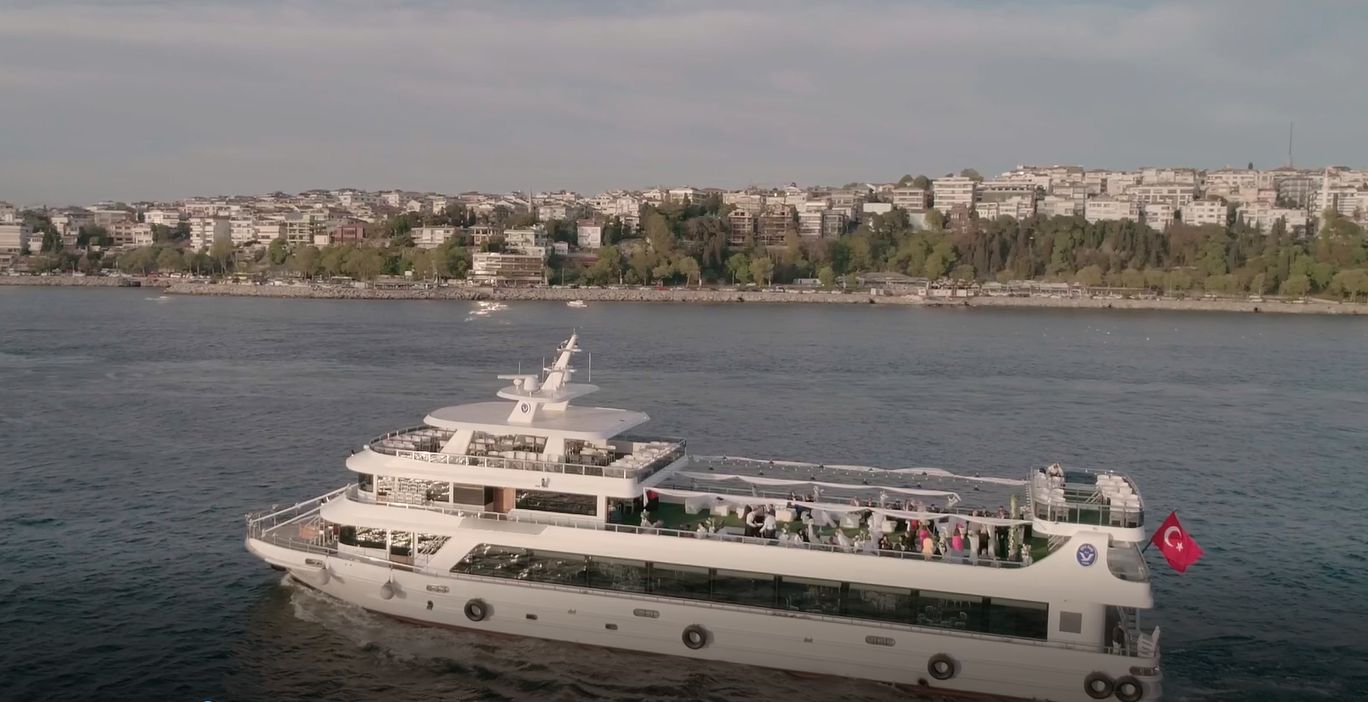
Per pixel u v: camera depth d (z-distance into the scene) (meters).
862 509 41.56
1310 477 78.19
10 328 195.00
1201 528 63.47
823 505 42.28
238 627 45.75
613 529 42.19
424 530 43.66
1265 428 99.75
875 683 40.00
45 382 121.50
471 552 43.16
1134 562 38.69
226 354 154.12
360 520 44.59
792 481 45.84
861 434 92.94
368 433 91.00
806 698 39.62
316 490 70.25
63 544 57.12
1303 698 41.06
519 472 43.19
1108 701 37.66
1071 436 94.12
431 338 183.88
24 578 51.62
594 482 42.50
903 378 133.50
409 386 120.81
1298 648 45.44
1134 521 37.94
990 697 38.94
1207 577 54.12
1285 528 63.66
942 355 163.38
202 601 48.78
